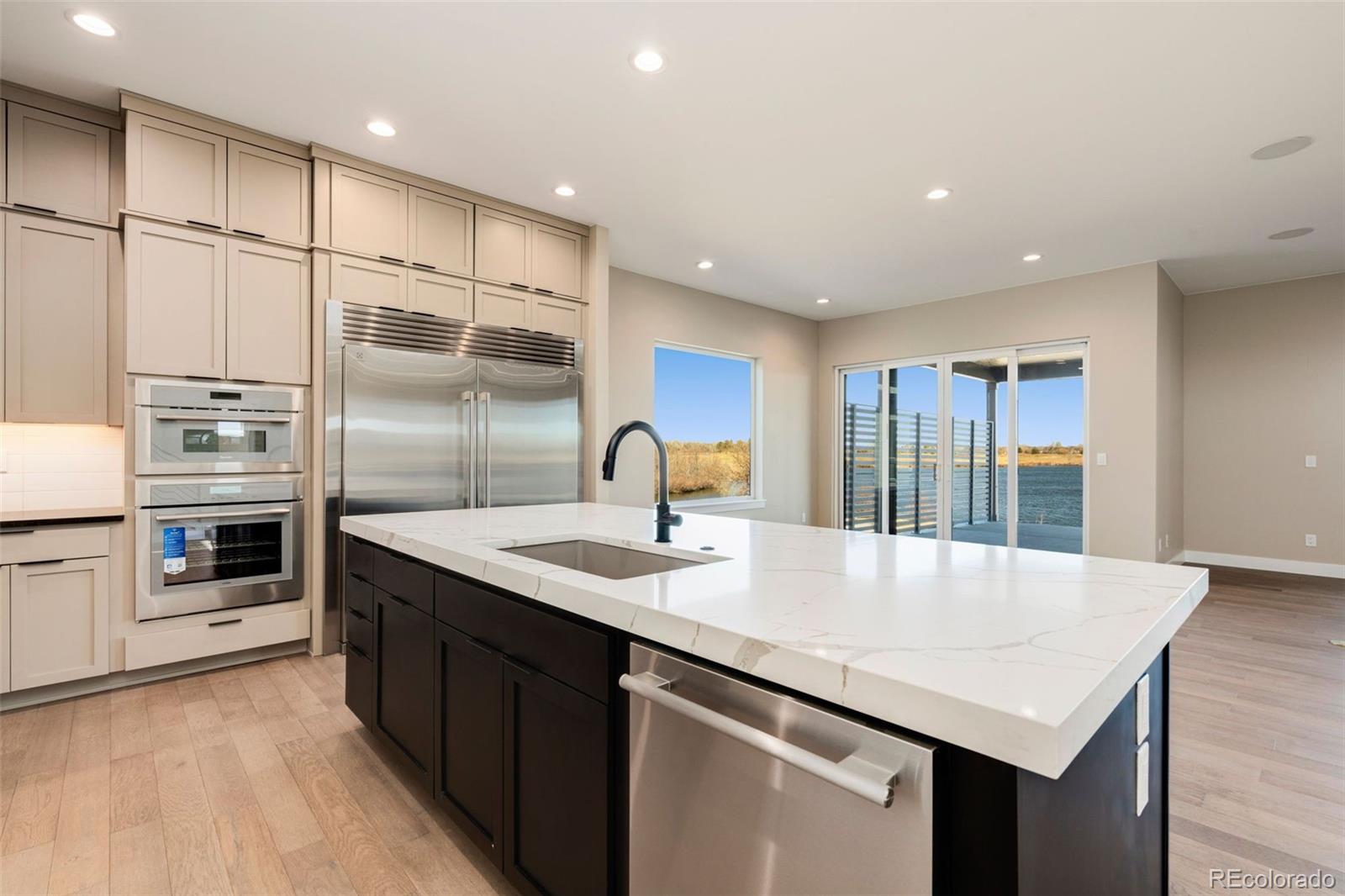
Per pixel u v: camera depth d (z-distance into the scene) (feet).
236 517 9.70
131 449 8.91
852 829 2.52
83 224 9.15
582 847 3.99
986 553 5.10
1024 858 2.19
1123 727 3.38
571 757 4.09
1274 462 18.26
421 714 5.91
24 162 8.71
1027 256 15.72
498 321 12.48
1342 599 14.73
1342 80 8.26
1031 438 18.22
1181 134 9.74
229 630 9.71
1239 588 15.83
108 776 6.64
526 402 12.71
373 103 9.09
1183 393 19.61
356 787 6.46
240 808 6.07
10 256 8.65
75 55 7.98
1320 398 17.61
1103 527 16.76
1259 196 12.00
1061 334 17.57
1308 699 8.89
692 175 11.37
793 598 3.51
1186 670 10.06
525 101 8.98
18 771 6.73
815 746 2.64
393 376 11.03
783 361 22.17
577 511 8.56
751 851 2.93
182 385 9.24
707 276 17.83
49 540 8.37
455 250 11.87
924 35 7.47
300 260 10.34
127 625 8.93
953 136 9.87
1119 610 3.26
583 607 3.78
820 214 13.14
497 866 4.82
